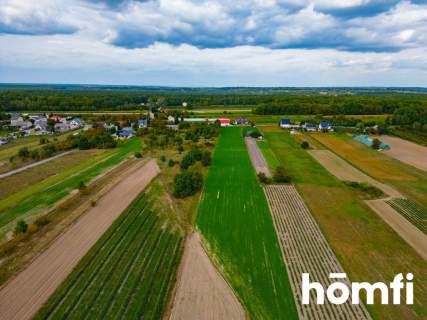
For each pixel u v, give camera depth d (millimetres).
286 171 63125
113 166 67375
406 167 68188
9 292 27406
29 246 34562
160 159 73562
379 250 35062
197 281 29203
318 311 25734
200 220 41750
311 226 40438
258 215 43500
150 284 28641
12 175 61156
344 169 66688
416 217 43500
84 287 28062
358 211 45156
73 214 42625
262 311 25625
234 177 60156
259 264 32000
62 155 78375
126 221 40844
